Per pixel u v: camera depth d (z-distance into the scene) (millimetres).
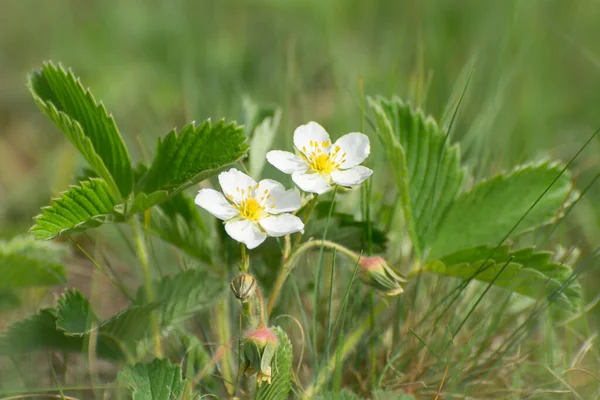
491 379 372
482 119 441
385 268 352
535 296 364
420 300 391
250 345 338
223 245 379
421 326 380
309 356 382
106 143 364
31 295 405
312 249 378
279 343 344
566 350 380
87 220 348
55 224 350
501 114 472
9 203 468
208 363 366
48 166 483
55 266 384
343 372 374
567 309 364
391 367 372
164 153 358
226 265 379
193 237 375
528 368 378
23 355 379
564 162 461
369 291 372
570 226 422
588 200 436
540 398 368
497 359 366
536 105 481
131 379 349
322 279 390
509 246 364
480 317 383
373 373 369
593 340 384
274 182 346
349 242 380
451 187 380
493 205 378
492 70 485
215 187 396
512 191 378
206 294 372
